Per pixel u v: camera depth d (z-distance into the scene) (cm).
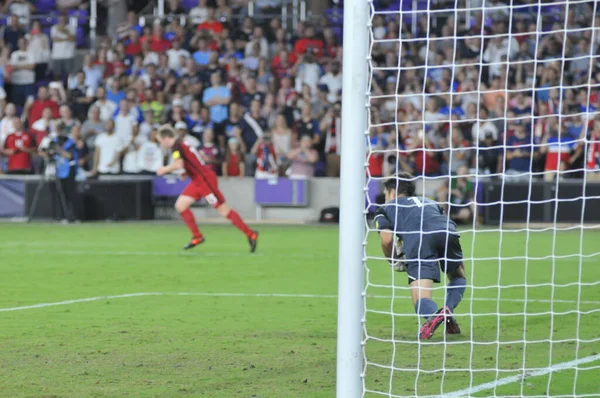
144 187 6369
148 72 6875
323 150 6425
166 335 2084
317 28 7169
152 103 6575
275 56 6900
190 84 6769
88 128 6694
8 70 7288
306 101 6406
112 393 1521
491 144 5844
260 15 7369
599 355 1830
